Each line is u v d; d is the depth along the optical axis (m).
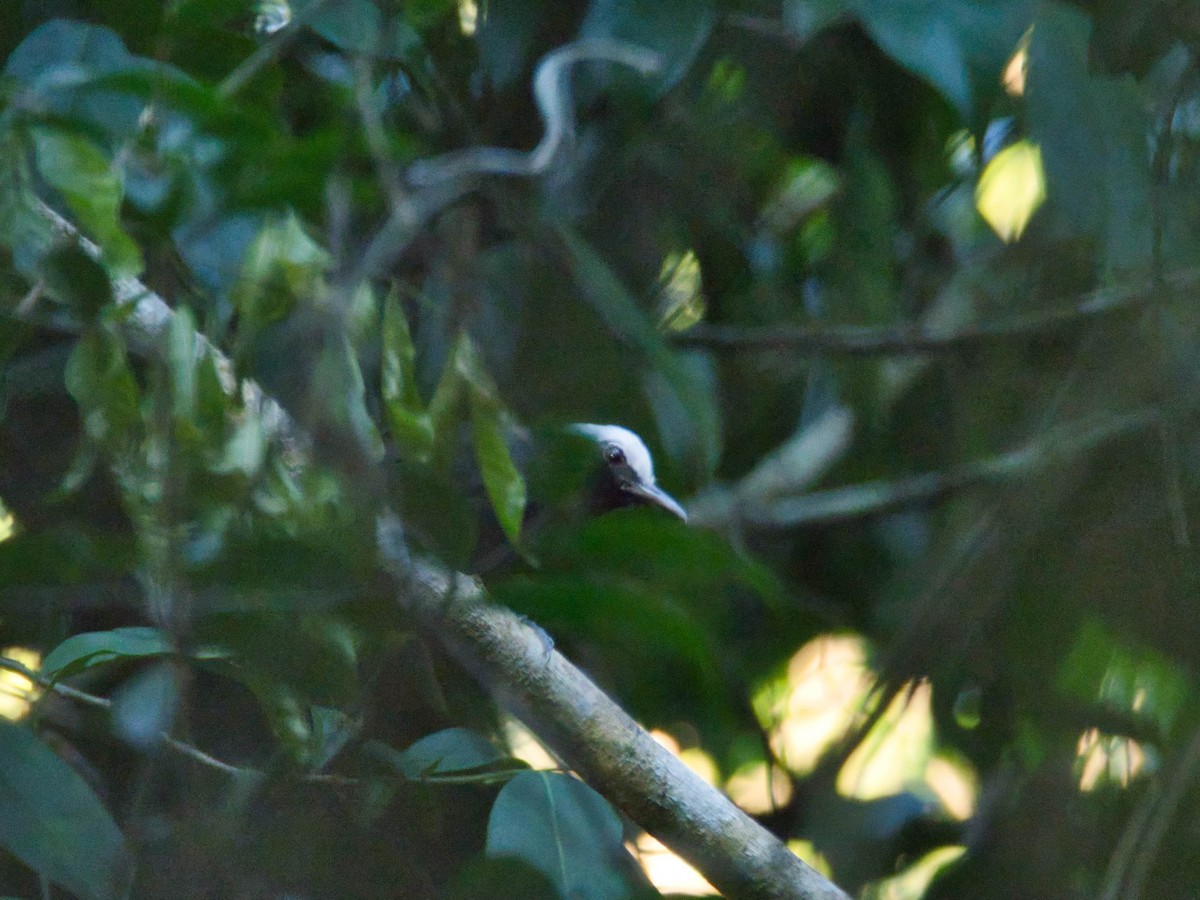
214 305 4.73
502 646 5.48
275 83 5.16
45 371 6.16
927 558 9.34
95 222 3.96
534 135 7.43
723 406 9.82
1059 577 7.84
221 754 6.54
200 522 4.50
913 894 8.35
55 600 4.96
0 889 5.69
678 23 6.17
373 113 5.05
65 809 4.52
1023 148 9.50
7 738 4.55
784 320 9.22
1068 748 7.62
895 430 9.84
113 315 4.21
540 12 7.16
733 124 8.21
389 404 4.45
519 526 4.62
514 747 7.87
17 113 4.05
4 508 6.47
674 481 7.65
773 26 7.46
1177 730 7.23
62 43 5.00
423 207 5.62
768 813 8.59
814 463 9.98
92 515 6.24
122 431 4.29
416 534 4.68
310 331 4.40
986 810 7.92
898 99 8.13
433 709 6.82
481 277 6.71
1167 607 7.57
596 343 7.42
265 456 4.31
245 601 4.39
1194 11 6.99
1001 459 8.76
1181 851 6.89
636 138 7.73
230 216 4.23
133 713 5.68
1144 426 7.80
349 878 5.71
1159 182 7.05
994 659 8.14
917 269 9.31
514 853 5.08
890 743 9.55
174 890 5.38
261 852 5.48
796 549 9.86
